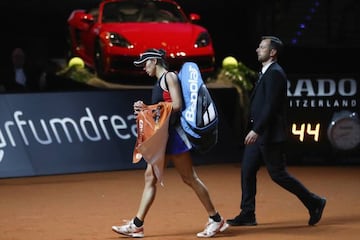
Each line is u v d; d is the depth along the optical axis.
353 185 40.53
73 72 57.12
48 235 29.23
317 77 47.22
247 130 48.94
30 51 76.12
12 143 44.03
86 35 58.56
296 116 47.28
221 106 49.25
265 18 72.69
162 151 27.61
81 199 37.28
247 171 30.22
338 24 71.50
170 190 39.31
